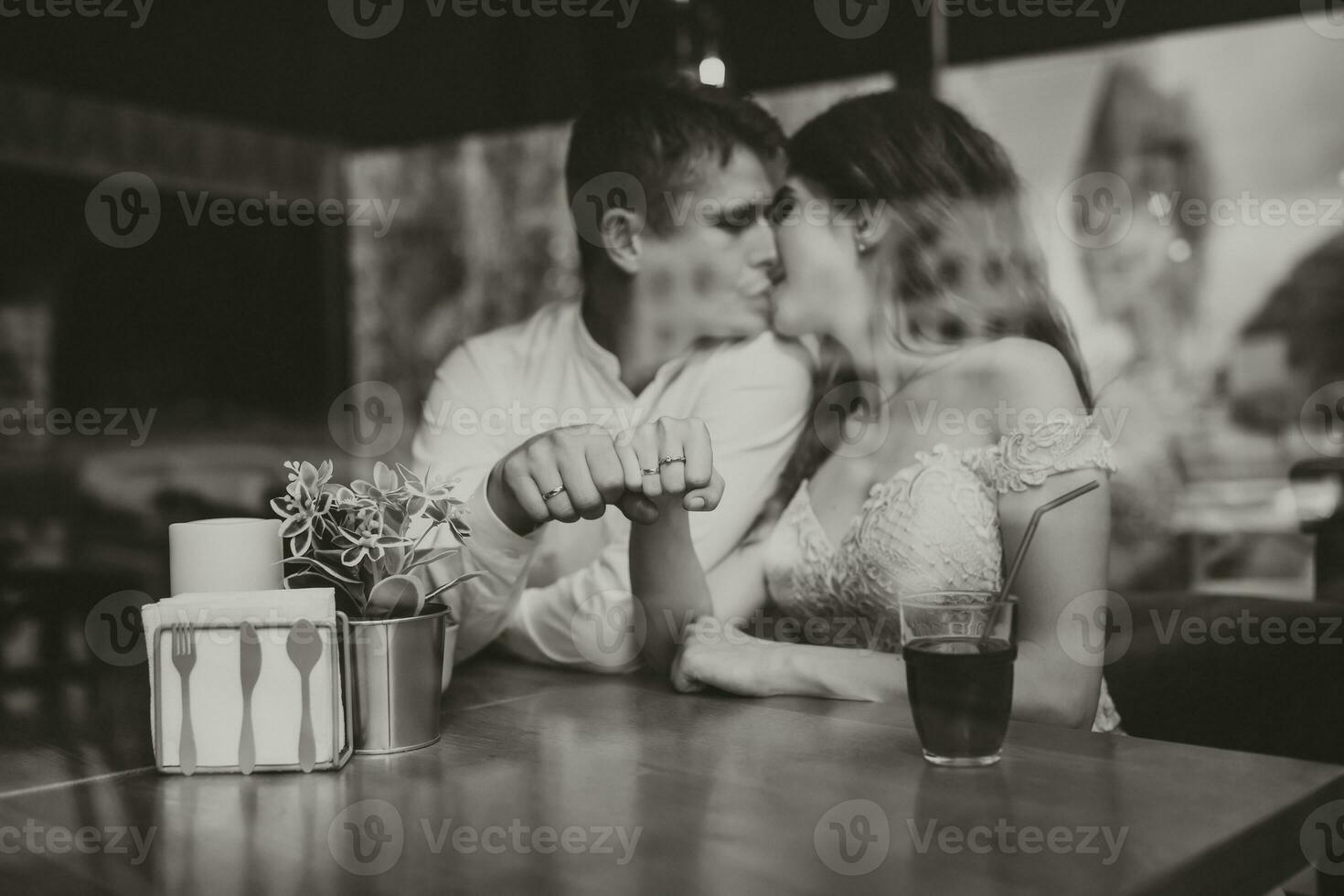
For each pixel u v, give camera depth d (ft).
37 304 11.34
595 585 5.76
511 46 8.25
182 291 11.13
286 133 10.20
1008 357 5.74
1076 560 4.86
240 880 2.41
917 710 3.15
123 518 10.64
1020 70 7.20
